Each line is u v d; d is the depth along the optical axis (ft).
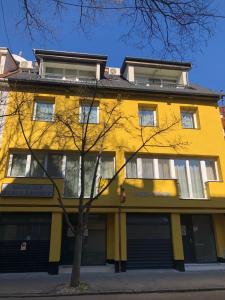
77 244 34.63
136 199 47.60
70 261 46.68
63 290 32.30
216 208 49.44
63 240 47.42
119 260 44.91
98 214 49.32
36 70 63.36
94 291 32.42
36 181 46.03
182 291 33.32
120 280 38.37
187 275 42.06
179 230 47.88
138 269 45.78
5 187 44.98
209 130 54.90
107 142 50.62
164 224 48.62
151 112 56.13
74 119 47.91
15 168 48.34
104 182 47.80
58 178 47.11
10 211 44.57
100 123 51.19
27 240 44.75
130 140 51.78
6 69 59.11
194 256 49.93
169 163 52.54
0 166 46.37
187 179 52.21
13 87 51.49
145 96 55.72
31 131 49.24
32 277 40.88
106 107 48.78
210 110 56.65
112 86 54.29
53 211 45.44
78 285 33.53
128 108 54.03
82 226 34.96
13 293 31.68
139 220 48.24
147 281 37.78
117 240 45.85
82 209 35.14
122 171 49.14
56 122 47.93
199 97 57.11
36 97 52.03
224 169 52.49
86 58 59.26
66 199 46.29
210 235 51.34
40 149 48.60
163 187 48.91
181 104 56.29
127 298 29.94
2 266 43.16
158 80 64.49
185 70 63.57
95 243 48.06
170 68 62.90
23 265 43.62
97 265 46.80
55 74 59.06
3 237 44.45
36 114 51.72
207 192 50.93
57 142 49.24
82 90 49.47
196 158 53.57
